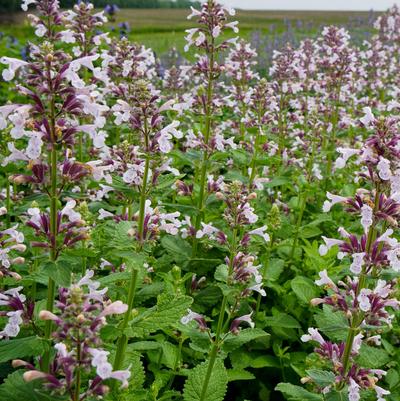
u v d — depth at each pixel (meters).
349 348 0.38
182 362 0.50
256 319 0.55
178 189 0.61
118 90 0.69
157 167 0.43
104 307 0.30
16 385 0.30
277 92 0.87
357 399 0.36
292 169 0.82
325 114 0.95
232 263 0.43
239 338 0.41
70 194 0.34
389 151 0.35
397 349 0.49
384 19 1.29
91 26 0.71
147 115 0.41
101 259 0.50
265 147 0.71
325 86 1.01
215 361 0.43
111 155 0.52
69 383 0.28
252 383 0.52
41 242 0.34
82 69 0.76
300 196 0.74
